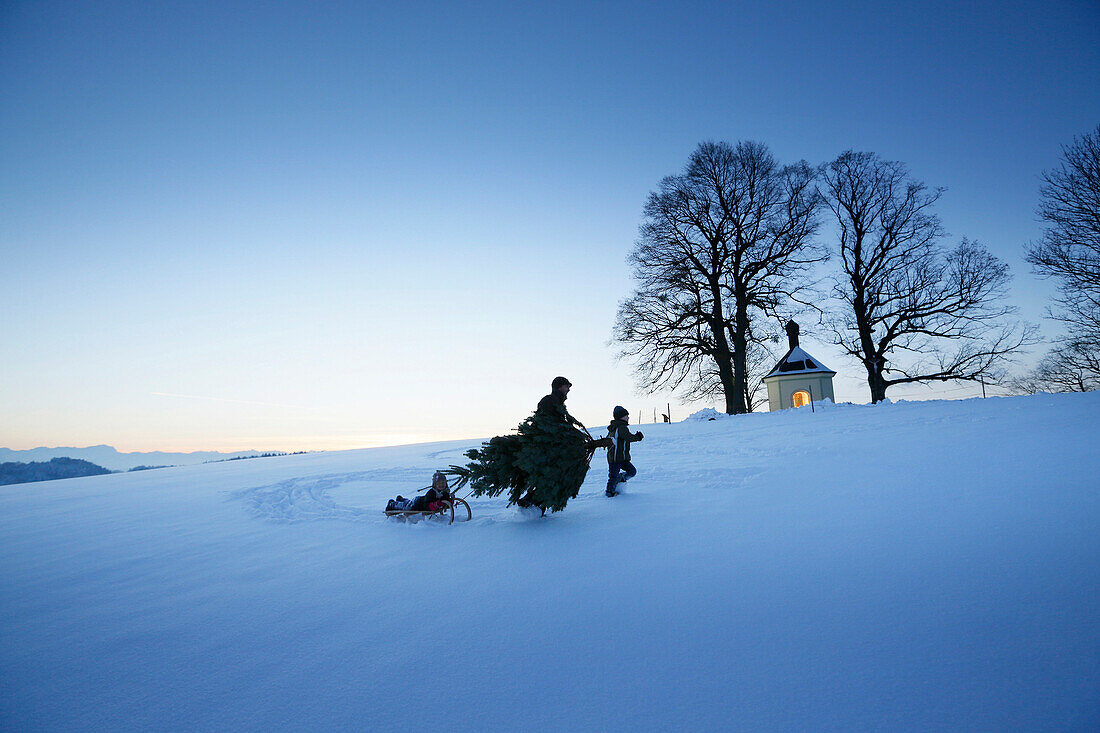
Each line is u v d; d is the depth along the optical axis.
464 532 6.54
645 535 5.66
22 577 5.70
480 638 3.42
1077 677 2.44
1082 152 33.69
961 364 38.09
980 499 5.73
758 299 38.09
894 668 2.66
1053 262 35.28
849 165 41.38
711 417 30.95
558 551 5.32
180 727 2.66
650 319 38.78
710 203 39.91
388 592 4.44
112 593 4.95
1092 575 3.46
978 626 2.98
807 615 3.33
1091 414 13.31
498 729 2.44
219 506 10.29
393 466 15.66
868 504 6.07
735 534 5.33
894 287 39.22
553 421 6.96
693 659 2.93
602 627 3.43
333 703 2.77
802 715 2.36
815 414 25.25
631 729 2.36
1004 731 2.14
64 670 3.39
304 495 10.90
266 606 4.31
